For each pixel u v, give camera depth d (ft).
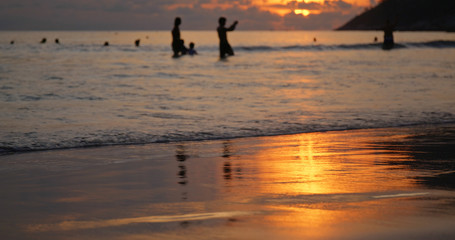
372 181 15.70
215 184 15.49
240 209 12.66
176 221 11.67
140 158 19.77
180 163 18.85
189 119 29.45
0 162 18.89
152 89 44.11
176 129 26.32
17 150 21.13
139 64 73.10
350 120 29.84
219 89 44.75
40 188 15.10
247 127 27.27
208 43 200.34
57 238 10.64
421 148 21.84
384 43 123.75
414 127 27.86
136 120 28.78
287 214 12.12
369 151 21.17
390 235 10.46
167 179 16.21
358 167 17.94
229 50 93.40
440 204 12.89
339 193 14.20
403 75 58.59
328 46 126.82
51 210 12.76
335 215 11.95
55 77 53.16
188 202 13.42
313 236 10.49
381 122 29.25
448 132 26.21
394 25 122.62
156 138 24.08
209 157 20.02
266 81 51.83
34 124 26.91
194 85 47.65
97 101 36.37
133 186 15.29
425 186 14.97
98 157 19.94
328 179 16.07
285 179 16.12
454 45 137.90
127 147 22.12
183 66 70.28
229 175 16.79
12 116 29.35
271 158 19.83
